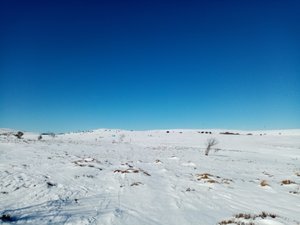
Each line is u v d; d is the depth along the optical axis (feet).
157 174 79.51
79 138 397.80
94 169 78.84
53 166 79.61
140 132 504.02
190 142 310.86
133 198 49.78
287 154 209.56
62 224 32.40
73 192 51.03
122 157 124.26
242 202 52.70
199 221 38.63
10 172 65.16
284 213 46.21
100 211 39.65
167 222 37.42
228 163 130.52
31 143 169.58
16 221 31.78
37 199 44.32
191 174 85.20
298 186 75.97
